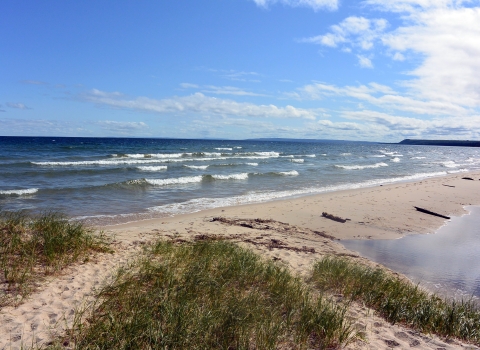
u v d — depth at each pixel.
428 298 6.55
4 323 4.32
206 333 4.12
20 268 5.91
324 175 28.72
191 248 7.81
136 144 73.56
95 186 17.70
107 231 9.61
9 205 13.16
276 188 20.69
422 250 10.20
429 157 69.25
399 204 16.97
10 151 39.69
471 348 4.78
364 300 6.11
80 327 4.11
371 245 10.52
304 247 9.52
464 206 17.62
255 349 4.07
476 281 8.05
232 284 5.92
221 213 13.52
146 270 6.05
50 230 7.57
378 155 67.12
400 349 4.50
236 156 47.88
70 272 6.15
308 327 4.64
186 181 21.59
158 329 4.07
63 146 52.41
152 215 12.87
